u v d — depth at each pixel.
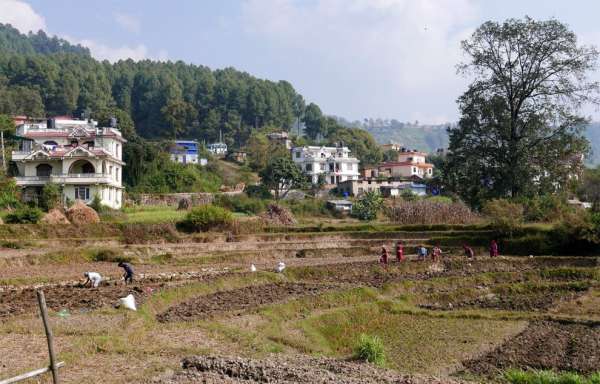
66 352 20.00
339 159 152.62
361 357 23.06
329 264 47.84
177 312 29.27
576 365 23.14
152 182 112.00
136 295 31.59
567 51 69.81
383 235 64.56
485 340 27.45
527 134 73.19
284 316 30.06
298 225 72.88
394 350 25.92
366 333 28.95
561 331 28.83
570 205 71.62
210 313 29.16
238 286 37.81
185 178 118.19
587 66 70.12
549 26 69.62
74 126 100.69
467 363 23.97
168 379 17.61
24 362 18.88
